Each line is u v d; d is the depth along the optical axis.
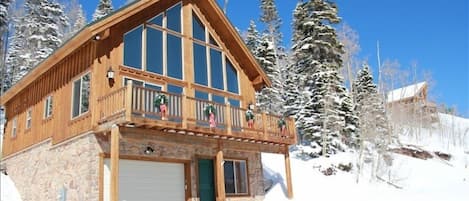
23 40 29.05
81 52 12.98
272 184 17.03
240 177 15.23
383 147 24.47
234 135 13.27
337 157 22.88
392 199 18.20
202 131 12.26
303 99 26.36
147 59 13.39
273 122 15.20
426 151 29.84
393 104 40.72
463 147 38.25
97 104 11.66
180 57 14.50
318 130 24.55
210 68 15.56
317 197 16.88
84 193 11.16
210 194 14.11
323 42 25.70
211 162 14.54
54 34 30.08
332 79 25.44
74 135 12.26
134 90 10.62
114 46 12.53
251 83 17.22
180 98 11.98
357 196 18.06
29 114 15.98
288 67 32.62
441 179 24.31
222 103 14.52
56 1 33.84
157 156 12.73
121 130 10.84
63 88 13.59
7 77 27.39
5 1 22.55
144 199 12.32
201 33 15.66
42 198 13.38
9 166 16.61
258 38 34.34
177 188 13.34
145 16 13.71
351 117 25.62
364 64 34.59
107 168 11.66
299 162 21.39
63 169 12.46
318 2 26.70
